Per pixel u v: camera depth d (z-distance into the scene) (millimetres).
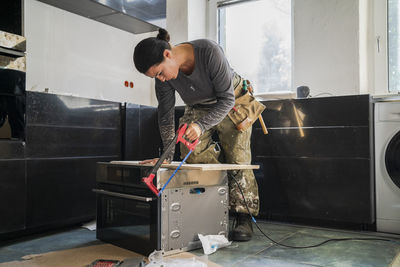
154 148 3031
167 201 1733
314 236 2158
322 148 2361
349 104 2273
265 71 3490
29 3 2615
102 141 2584
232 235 2064
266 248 1897
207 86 1827
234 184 2146
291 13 3217
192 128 1642
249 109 2121
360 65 2826
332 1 2930
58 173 2268
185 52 1705
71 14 2902
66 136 2320
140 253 1796
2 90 2121
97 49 3131
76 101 2391
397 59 2838
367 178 2213
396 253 1806
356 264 1637
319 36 2998
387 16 2859
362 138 2230
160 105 2057
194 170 1851
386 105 2232
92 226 2412
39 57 2684
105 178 2025
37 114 2152
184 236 1808
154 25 3211
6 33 2068
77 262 1663
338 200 2303
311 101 2404
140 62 1500
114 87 3301
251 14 3549
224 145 2193
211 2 3691
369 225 2291
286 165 2488
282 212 2502
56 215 2256
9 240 2070
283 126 2504
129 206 1870
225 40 3715
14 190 2023
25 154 2082
